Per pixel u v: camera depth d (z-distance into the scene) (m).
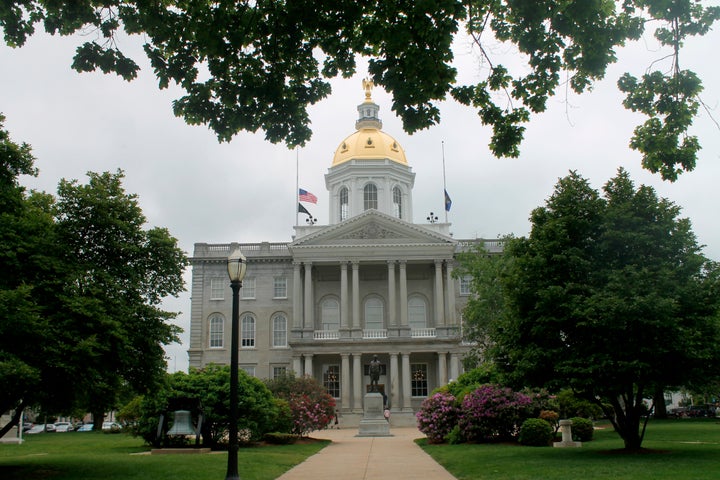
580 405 39.41
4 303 19.28
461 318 73.94
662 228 26.11
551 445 31.47
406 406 67.88
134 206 26.19
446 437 35.97
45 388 22.78
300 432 40.25
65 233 24.58
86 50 15.12
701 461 21.69
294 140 16.45
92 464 24.19
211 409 31.77
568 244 27.33
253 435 34.19
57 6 14.37
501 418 33.81
